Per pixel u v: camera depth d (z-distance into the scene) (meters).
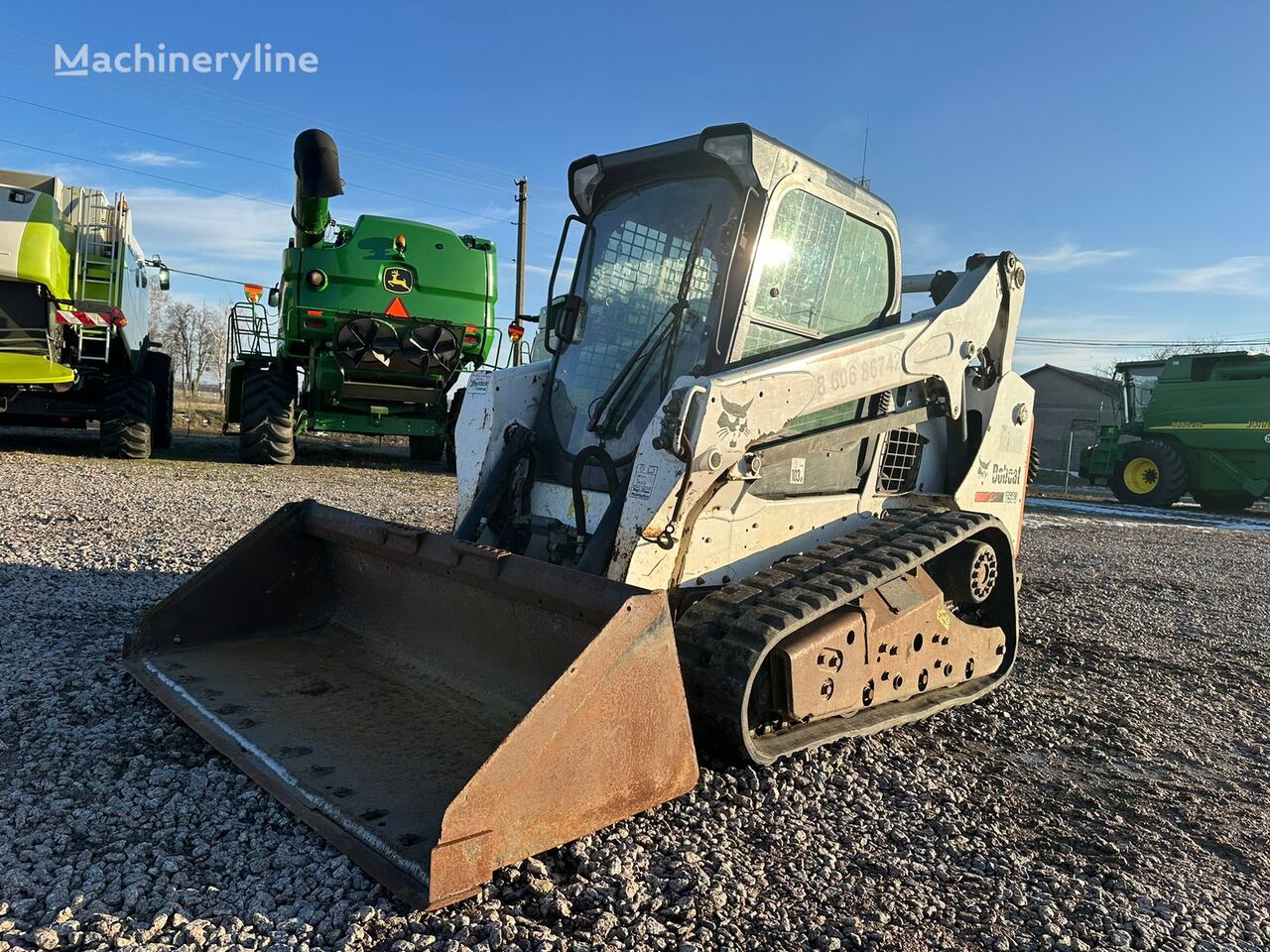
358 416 13.70
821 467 4.08
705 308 3.80
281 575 4.16
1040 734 4.29
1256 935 2.64
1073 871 2.96
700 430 3.28
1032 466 5.93
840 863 2.84
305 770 2.81
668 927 2.38
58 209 10.41
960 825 3.23
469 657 3.52
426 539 3.54
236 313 13.52
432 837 2.42
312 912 2.26
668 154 3.96
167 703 3.34
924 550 3.88
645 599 2.65
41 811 2.68
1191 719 4.71
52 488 8.90
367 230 12.28
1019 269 4.80
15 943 2.07
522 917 2.34
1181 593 8.49
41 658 3.98
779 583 3.55
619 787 2.62
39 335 10.28
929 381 4.42
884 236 4.35
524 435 4.29
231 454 14.18
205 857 2.51
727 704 3.12
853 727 3.73
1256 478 17.59
